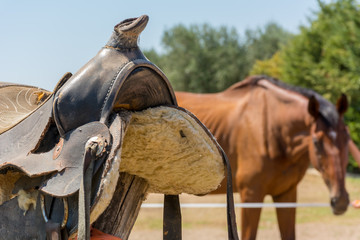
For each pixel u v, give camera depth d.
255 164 4.02
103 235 1.44
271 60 19.45
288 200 4.15
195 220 7.48
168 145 1.45
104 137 1.20
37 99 1.93
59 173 1.22
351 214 8.08
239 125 4.15
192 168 1.52
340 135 3.91
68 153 1.23
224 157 1.49
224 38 27.09
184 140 1.46
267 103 4.14
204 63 26.16
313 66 12.82
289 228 4.06
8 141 1.45
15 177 1.48
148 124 1.39
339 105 3.99
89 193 1.14
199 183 1.59
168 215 1.72
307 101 4.00
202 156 1.48
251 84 4.34
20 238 1.37
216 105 4.35
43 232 1.33
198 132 1.44
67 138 1.25
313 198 9.44
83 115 1.25
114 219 1.56
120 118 1.24
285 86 4.17
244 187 4.04
